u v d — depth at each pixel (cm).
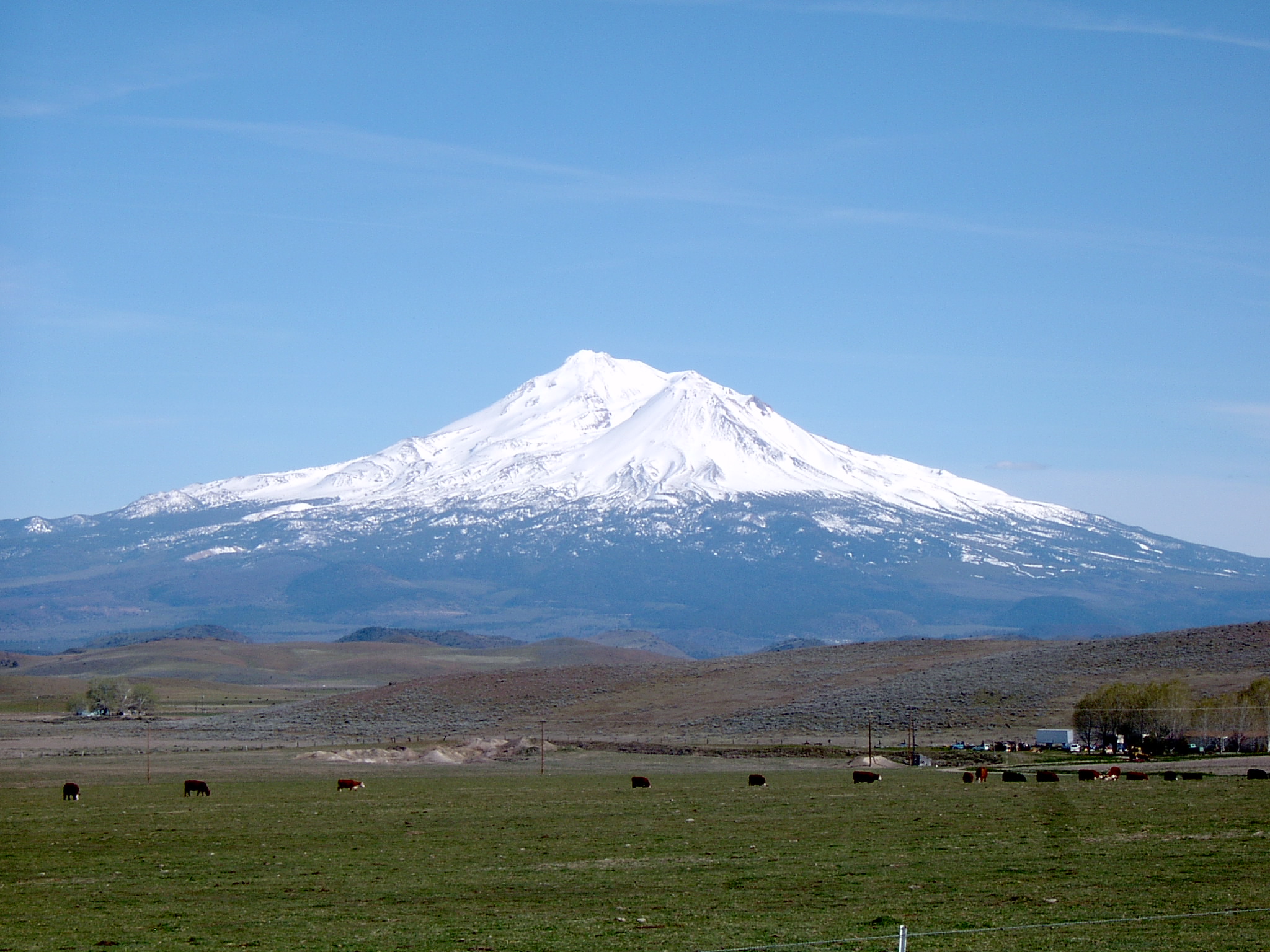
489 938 4203
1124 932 4047
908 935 4056
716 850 6406
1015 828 7181
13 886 5609
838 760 15525
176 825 8200
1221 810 7844
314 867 6053
